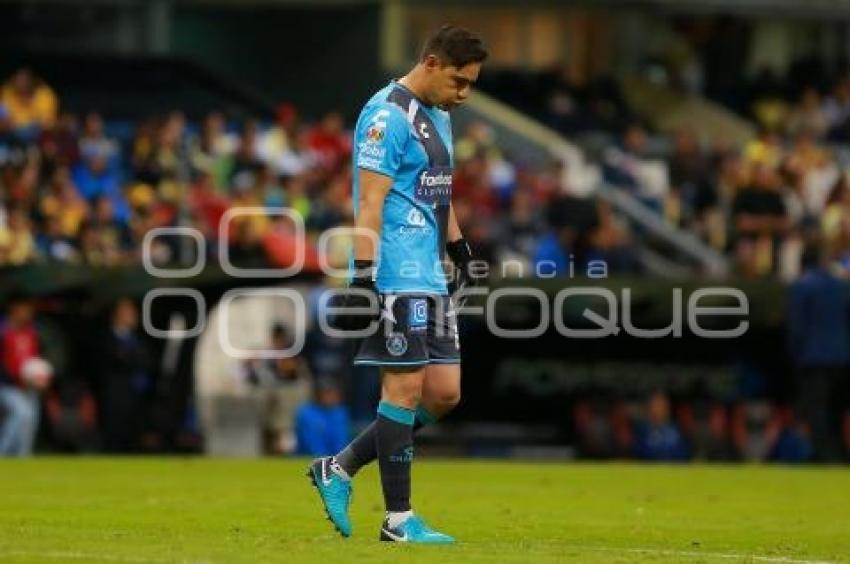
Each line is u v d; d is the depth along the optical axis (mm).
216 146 92625
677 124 124500
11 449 73438
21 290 74125
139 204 85562
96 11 114562
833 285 78750
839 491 56844
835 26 134250
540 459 80562
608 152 107688
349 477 37500
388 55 119250
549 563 33219
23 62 106625
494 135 113625
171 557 32531
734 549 38781
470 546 36094
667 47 129500
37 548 33875
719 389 81562
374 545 35531
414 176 36781
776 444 81812
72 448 75062
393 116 36562
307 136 98312
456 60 36594
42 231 82250
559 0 123625
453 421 80875
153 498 49656
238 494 51406
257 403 77188
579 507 49219
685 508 49594
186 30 118562
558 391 80500
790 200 105062
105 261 79438
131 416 75562
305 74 119938
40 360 74062
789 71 132500
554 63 126062
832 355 78750
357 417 78562
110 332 74938
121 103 106375
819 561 35906
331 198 88188
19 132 89188
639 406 80688
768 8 128750
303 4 118000
